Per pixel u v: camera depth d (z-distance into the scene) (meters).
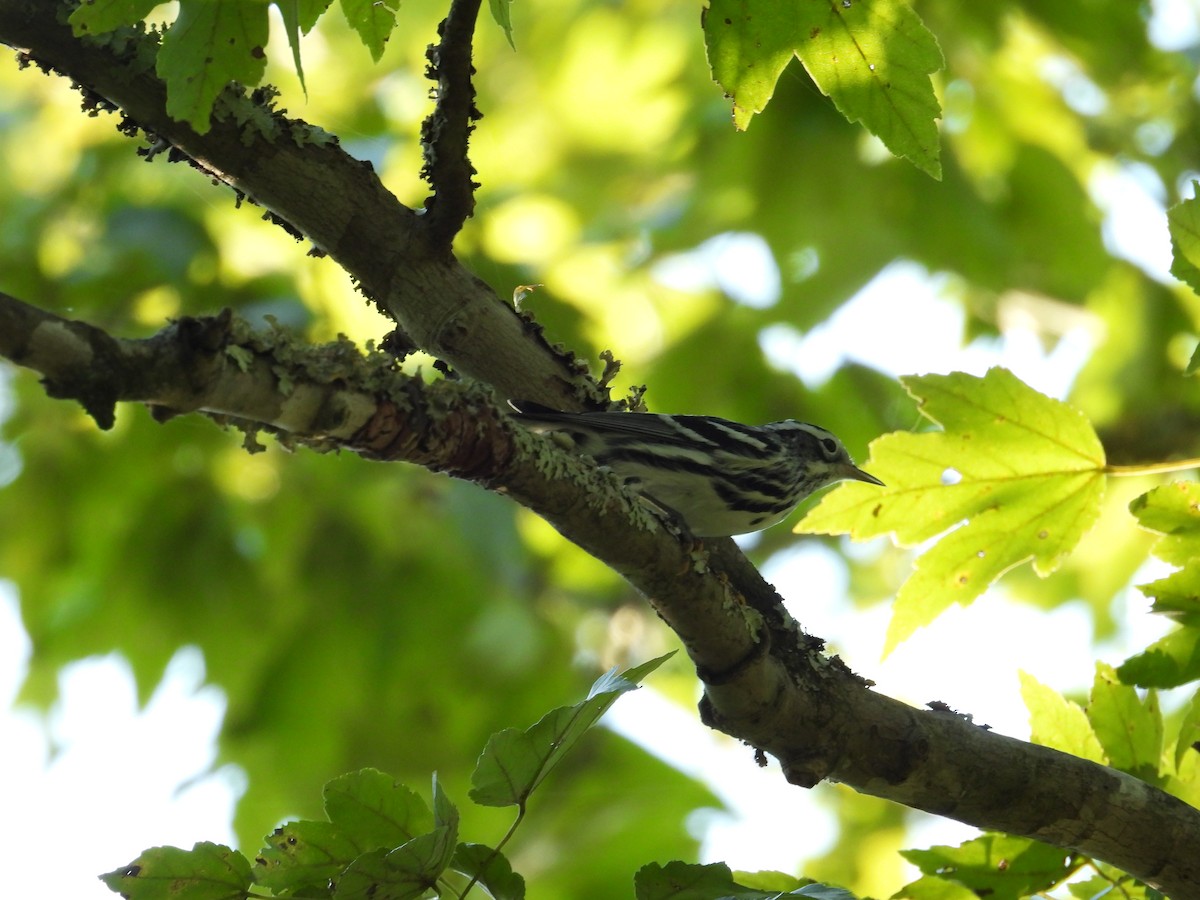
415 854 4.60
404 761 14.34
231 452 14.27
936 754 6.13
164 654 14.03
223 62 4.75
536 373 6.73
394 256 6.42
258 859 4.86
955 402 6.86
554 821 13.76
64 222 13.84
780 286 13.88
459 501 14.75
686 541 5.78
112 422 4.08
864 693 6.26
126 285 13.19
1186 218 5.63
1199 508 6.18
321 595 14.29
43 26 5.92
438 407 5.02
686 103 15.15
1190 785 6.44
